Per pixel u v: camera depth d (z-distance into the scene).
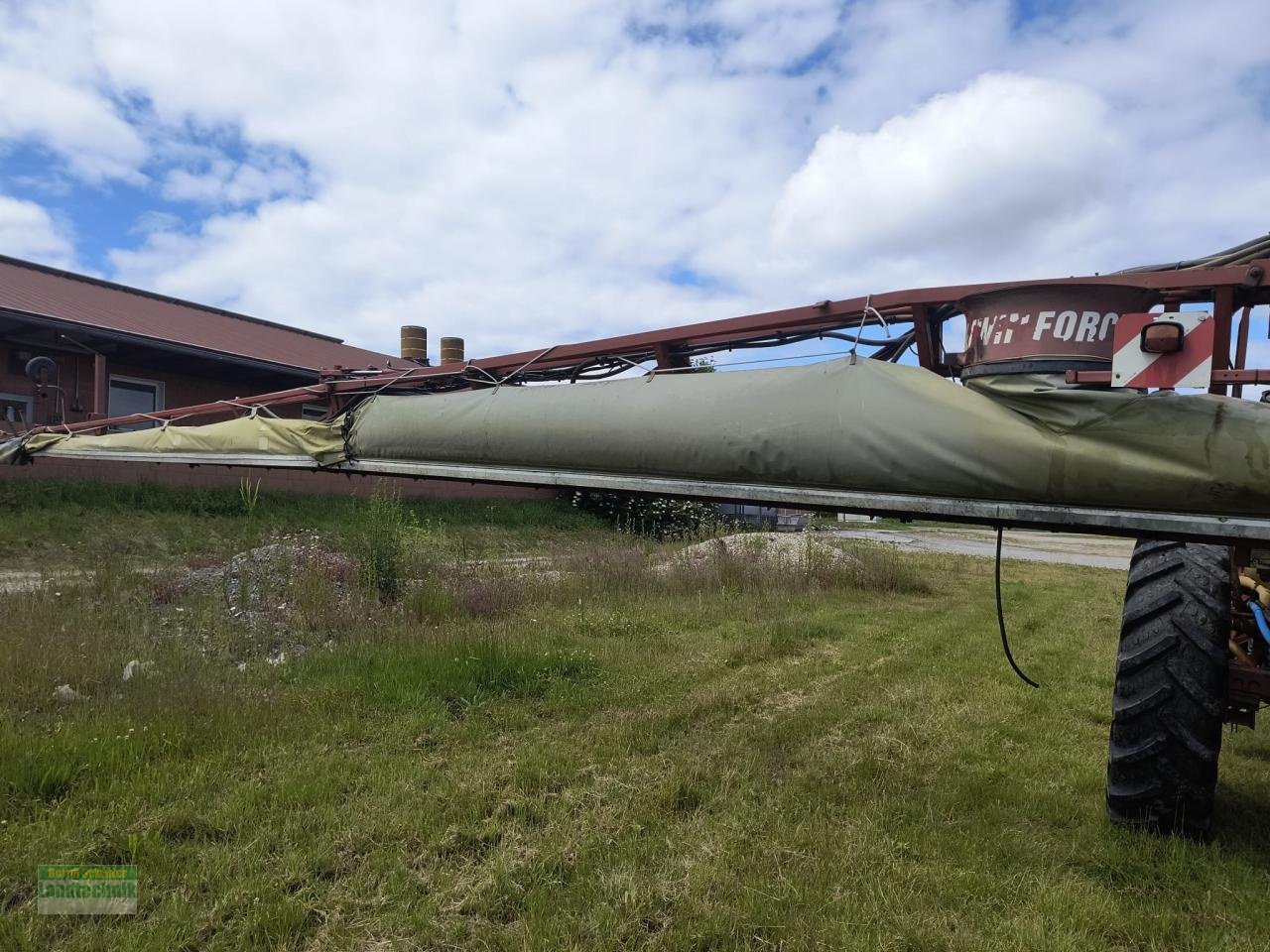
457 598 6.95
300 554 7.54
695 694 4.80
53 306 13.58
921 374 2.45
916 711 4.72
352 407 4.19
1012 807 3.31
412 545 8.45
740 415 2.68
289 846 2.71
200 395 16.38
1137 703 2.92
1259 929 2.41
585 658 5.34
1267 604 3.04
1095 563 18.30
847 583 10.21
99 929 2.21
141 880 2.47
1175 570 2.99
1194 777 2.83
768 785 3.47
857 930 2.32
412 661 4.87
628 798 3.22
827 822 3.10
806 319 3.25
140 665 4.55
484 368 4.41
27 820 2.80
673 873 2.63
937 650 6.57
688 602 7.99
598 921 2.32
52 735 3.42
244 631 5.66
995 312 2.40
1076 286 2.26
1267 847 2.95
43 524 10.09
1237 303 2.48
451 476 3.51
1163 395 2.08
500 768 3.50
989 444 2.23
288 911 2.29
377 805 3.05
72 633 5.01
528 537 15.23
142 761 3.29
